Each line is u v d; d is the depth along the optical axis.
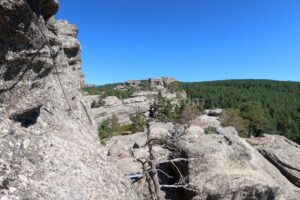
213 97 167.50
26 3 6.77
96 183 8.12
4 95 7.14
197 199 16.88
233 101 157.38
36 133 8.07
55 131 8.94
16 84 7.33
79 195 7.33
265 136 44.78
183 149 19.70
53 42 9.59
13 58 6.97
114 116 64.38
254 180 18.00
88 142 9.95
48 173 7.25
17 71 7.28
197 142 20.52
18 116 7.63
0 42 6.67
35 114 8.71
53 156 7.79
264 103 146.50
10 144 7.09
